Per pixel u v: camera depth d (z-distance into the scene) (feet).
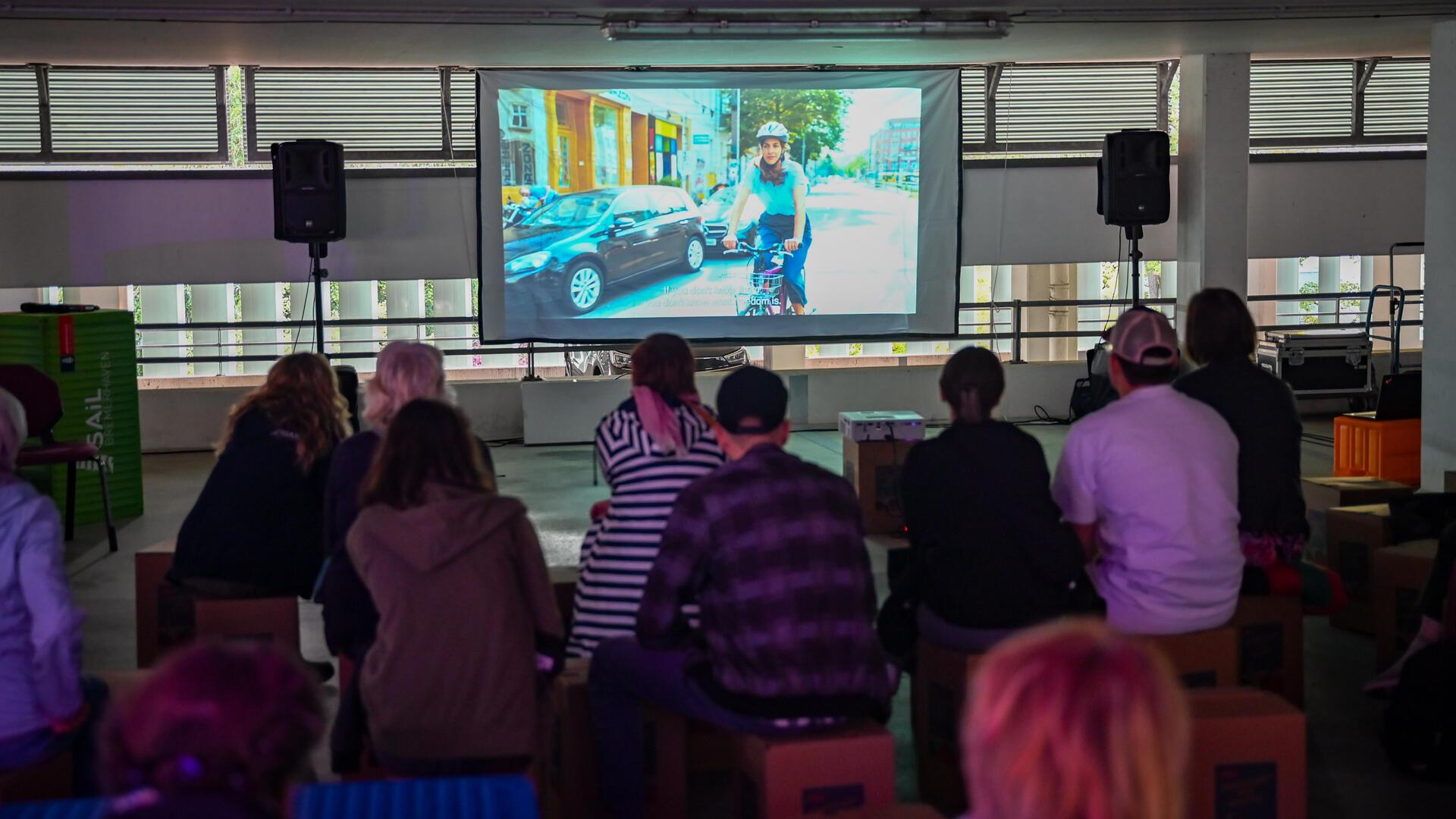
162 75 31.17
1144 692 3.43
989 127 34.19
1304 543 12.18
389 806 6.80
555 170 30.30
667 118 30.50
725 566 8.45
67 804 6.80
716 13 23.86
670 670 9.05
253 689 3.93
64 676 8.47
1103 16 24.71
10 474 8.69
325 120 32.17
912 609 11.18
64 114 31.09
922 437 20.79
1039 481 10.21
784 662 8.40
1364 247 35.06
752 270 31.17
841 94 30.86
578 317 30.86
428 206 32.30
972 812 3.71
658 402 10.65
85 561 20.61
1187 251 31.09
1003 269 36.45
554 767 10.68
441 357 11.44
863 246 31.37
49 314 23.08
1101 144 34.65
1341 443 24.88
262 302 33.24
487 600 8.49
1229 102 30.14
